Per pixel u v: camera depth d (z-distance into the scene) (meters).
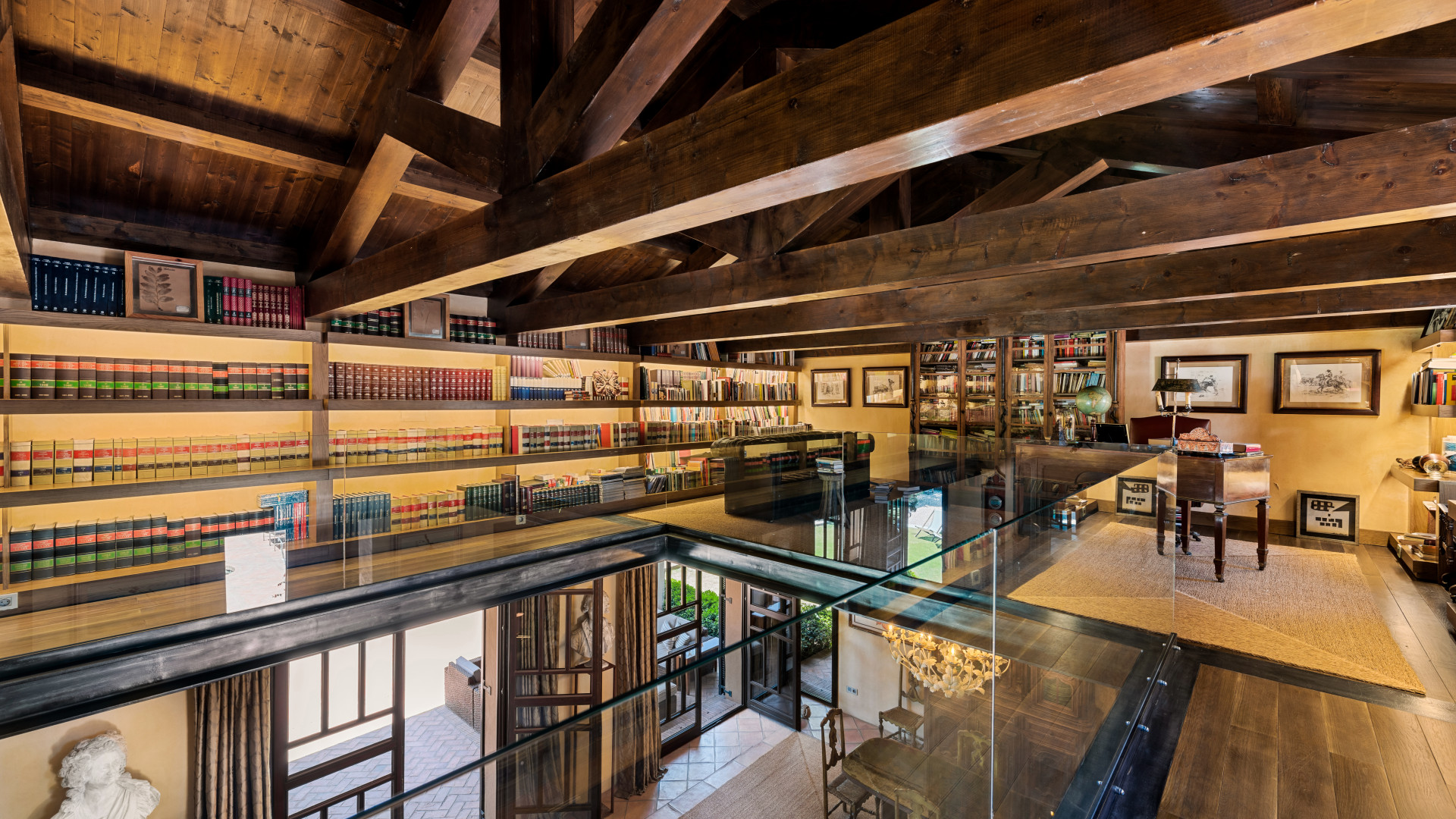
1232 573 5.54
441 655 3.37
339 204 3.64
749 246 3.71
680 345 7.31
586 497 5.37
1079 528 2.54
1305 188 2.22
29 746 2.25
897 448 5.48
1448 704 3.34
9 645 2.39
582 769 0.98
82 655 2.42
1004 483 4.37
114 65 2.82
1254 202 2.32
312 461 4.02
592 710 1.00
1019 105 1.26
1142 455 3.51
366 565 3.48
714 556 4.13
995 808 1.72
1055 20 1.19
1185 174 2.46
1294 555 6.03
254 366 3.84
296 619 2.93
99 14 2.60
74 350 3.53
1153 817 2.54
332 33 2.92
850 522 4.09
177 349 3.89
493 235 2.47
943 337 6.32
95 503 3.58
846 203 3.60
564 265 4.84
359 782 2.50
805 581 3.58
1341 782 2.73
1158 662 3.69
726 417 7.88
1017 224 2.84
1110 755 2.79
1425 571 5.23
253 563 3.26
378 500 4.24
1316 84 2.71
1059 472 4.03
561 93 2.12
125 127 3.02
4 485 3.05
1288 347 6.77
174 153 3.42
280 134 3.32
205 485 3.55
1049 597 2.22
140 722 2.45
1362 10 0.94
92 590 2.96
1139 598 3.32
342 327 4.21
